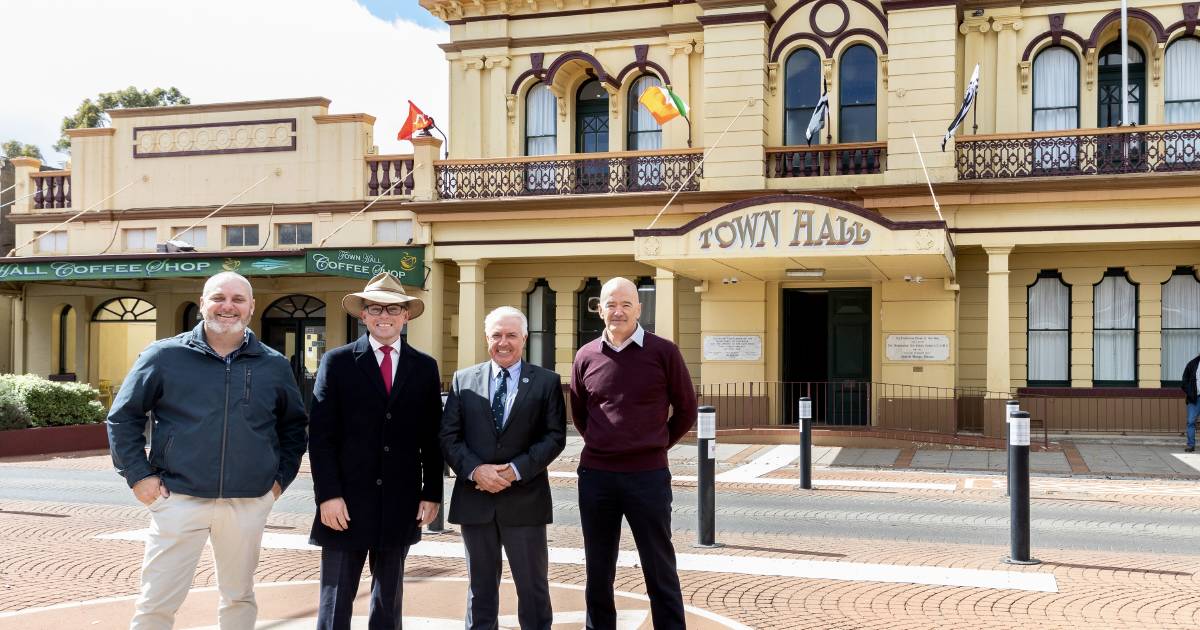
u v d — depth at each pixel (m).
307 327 26.69
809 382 21.36
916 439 20.28
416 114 24.88
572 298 25.52
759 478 15.91
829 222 17.78
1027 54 22.34
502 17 25.41
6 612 7.51
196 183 26.30
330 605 6.11
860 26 22.84
